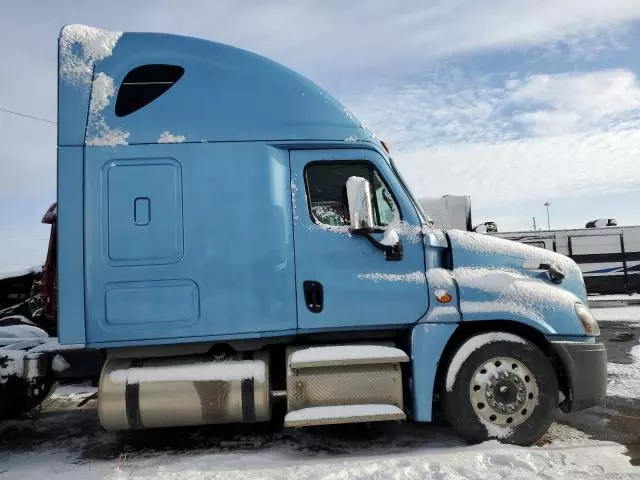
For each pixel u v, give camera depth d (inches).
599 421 202.2
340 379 168.1
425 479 141.7
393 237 170.6
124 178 165.5
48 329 220.1
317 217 175.0
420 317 171.6
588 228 832.3
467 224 273.9
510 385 169.3
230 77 174.1
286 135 174.1
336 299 169.8
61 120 165.9
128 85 170.2
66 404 262.4
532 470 145.3
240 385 167.9
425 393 168.2
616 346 384.5
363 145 178.9
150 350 171.6
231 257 166.9
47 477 158.7
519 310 171.6
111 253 163.3
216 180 168.2
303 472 147.9
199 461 163.9
